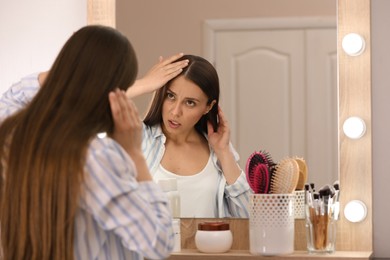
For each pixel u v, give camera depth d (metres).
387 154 2.28
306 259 2.14
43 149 1.60
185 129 2.36
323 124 2.29
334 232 2.20
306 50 2.30
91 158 1.62
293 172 2.19
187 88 2.35
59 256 1.61
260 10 2.33
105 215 1.62
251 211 2.20
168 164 2.37
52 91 1.67
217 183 2.35
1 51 2.58
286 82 2.32
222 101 2.35
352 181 2.27
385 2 2.28
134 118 1.71
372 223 2.28
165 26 2.38
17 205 1.64
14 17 2.57
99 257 1.69
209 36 2.35
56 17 2.54
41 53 2.55
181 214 2.36
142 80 2.38
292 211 2.19
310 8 2.30
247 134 2.33
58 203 1.59
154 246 1.64
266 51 2.33
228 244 2.23
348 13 2.28
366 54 2.26
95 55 1.68
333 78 2.29
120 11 2.42
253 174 2.24
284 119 2.32
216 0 2.35
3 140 1.69
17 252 1.66
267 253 2.16
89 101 1.65
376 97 2.28
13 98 2.12
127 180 1.65
